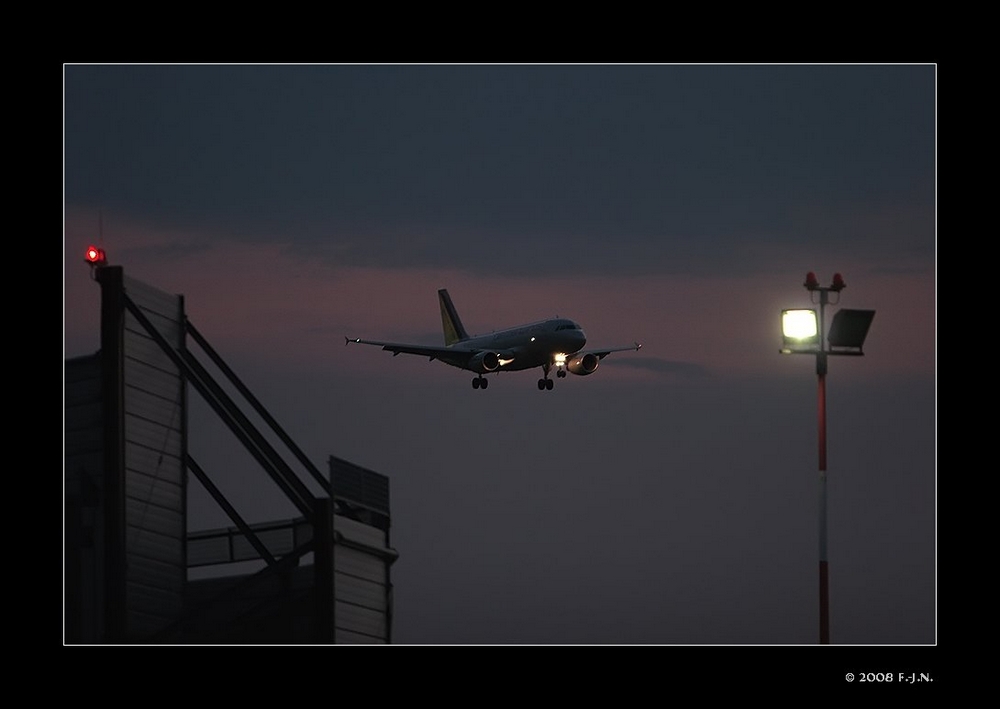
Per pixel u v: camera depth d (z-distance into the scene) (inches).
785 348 7691.9
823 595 7647.6
